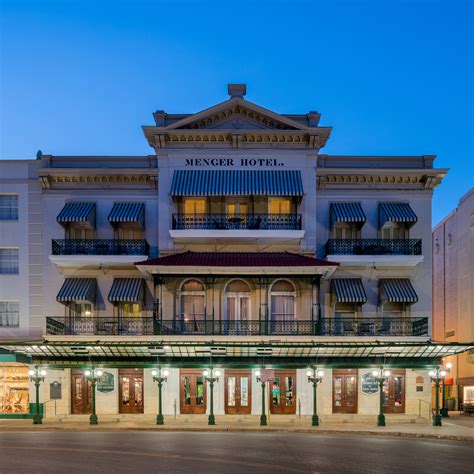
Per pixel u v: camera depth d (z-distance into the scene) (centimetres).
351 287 3241
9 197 3403
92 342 3089
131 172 3300
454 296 4128
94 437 2448
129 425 2838
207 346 2991
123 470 1717
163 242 3266
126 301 3216
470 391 3809
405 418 3098
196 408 3152
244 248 3306
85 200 3347
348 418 3066
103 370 3181
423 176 3334
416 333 3200
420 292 3316
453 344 2973
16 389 3266
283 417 3078
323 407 3148
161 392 3000
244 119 3303
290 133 3250
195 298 3262
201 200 3309
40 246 3353
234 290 3266
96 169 3300
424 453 2058
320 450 2098
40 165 3388
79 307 3322
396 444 2291
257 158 3294
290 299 3262
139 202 3338
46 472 1695
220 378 3162
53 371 3209
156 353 3108
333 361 3152
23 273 3341
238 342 3083
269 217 3219
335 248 3231
